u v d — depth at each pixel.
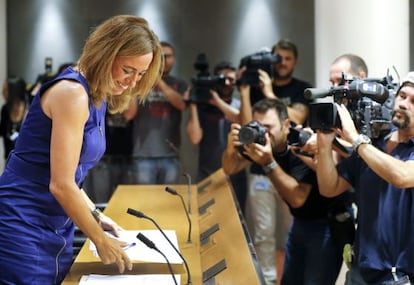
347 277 2.43
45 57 6.26
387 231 2.19
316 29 4.21
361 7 3.82
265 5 6.05
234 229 2.37
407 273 2.12
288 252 2.99
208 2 6.12
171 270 1.82
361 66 2.98
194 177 5.73
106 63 1.75
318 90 2.38
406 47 3.88
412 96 2.17
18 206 1.84
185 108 4.96
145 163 4.97
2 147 5.95
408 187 2.11
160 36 6.18
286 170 2.99
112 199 3.34
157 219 2.79
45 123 1.80
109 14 6.23
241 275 1.85
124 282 1.84
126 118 4.93
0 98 5.94
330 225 2.81
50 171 1.80
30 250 1.83
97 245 1.76
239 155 3.48
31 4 6.23
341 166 2.54
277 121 2.97
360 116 2.35
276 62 4.21
